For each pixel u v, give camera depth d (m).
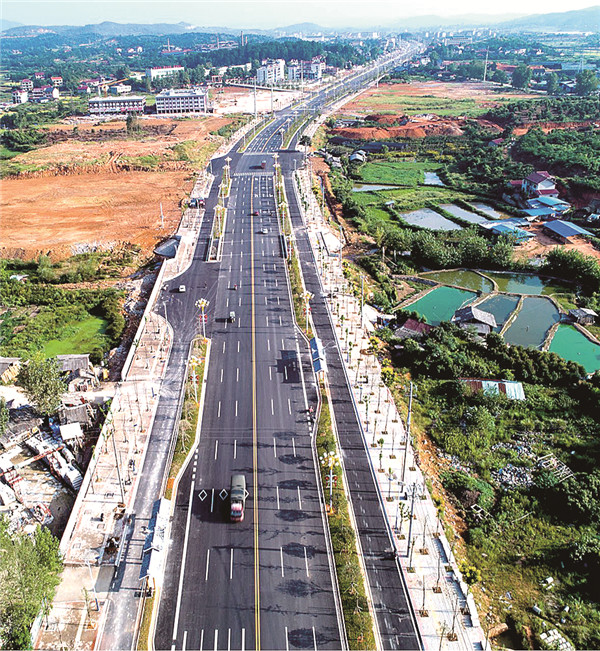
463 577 77.69
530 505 89.75
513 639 71.94
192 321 142.12
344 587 76.12
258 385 117.62
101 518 87.25
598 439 102.50
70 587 76.81
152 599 74.69
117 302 152.12
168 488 91.88
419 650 69.19
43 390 105.19
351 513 88.19
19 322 143.88
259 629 71.31
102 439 101.12
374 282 166.75
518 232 195.50
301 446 101.38
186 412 107.75
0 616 65.19
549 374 119.25
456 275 174.50
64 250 183.75
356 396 115.06
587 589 77.38
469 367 121.62
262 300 151.88
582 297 157.00
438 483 94.69
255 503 89.50
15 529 85.38
